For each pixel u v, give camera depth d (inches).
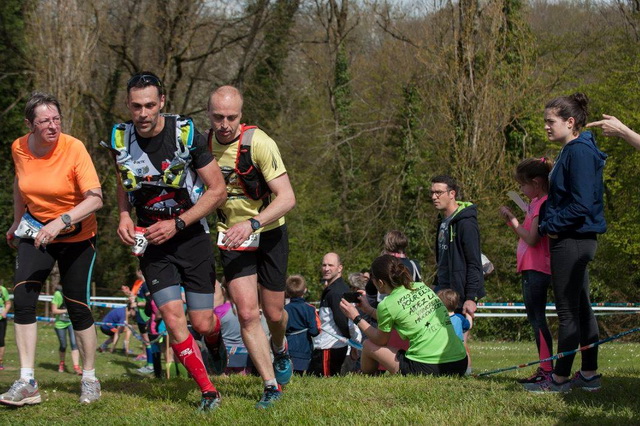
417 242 899.4
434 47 829.2
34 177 191.5
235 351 309.7
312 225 997.2
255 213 185.5
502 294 831.1
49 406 193.9
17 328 193.3
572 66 960.9
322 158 995.3
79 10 876.6
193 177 177.3
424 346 241.1
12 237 205.6
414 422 165.5
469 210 282.8
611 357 516.1
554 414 172.9
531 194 221.3
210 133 183.9
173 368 340.2
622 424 162.2
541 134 834.2
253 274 183.2
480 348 667.4
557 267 193.9
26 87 932.6
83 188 191.8
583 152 187.6
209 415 175.2
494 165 810.8
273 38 1026.1
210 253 183.6
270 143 180.4
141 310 546.3
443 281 291.0
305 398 193.3
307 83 1069.8
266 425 165.3
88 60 883.4
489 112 796.6
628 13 927.7
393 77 1002.7
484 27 810.8
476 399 189.3
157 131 172.9
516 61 830.5
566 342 195.2
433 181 292.8
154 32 987.3
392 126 968.3
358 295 270.1
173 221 171.3
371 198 993.5
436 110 862.5
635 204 761.6
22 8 924.0
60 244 195.9
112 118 1008.9
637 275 771.4
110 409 190.1
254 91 1030.4
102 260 1043.9
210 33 995.3
